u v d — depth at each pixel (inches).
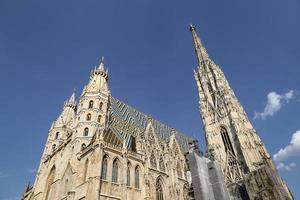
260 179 3093.0
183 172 3427.7
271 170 3112.7
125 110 3782.0
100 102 3272.6
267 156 3395.7
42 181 3164.4
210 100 4564.5
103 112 3191.4
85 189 2220.7
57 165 3016.7
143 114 4079.7
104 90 3457.2
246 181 3218.5
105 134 2780.5
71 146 2881.4
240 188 3297.2
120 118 3499.0
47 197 2979.8
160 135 3863.2
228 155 3705.7
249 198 3073.3
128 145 2982.3
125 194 2364.7
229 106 4104.3
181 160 3570.4
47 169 3218.5
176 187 3090.6
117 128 3233.3
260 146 3654.0
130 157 2736.2
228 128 3971.5
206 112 4468.5
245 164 3405.5
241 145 3545.8
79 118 3068.4
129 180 2571.4
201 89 4911.4
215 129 4148.6
